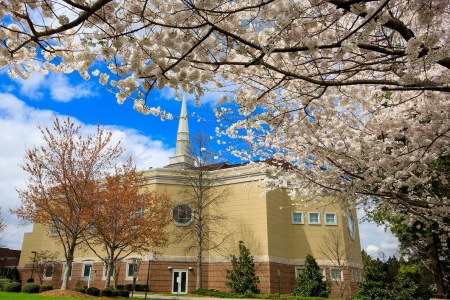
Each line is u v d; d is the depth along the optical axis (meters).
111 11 4.21
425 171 8.13
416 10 4.09
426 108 6.77
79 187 19.20
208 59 4.72
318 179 8.95
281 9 4.24
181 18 4.36
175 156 37.38
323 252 26.38
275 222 27.02
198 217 27.77
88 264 29.70
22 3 4.05
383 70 4.68
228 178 28.47
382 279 17.72
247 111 5.78
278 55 5.33
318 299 20.25
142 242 22.11
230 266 25.98
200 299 21.03
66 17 3.70
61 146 18.98
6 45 4.47
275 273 25.38
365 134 7.89
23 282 34.47
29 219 20.45
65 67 5.45
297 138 8.38
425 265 18.50
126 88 4.93
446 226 9.20
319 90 6.38
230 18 4.65
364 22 3.76
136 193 23.25
